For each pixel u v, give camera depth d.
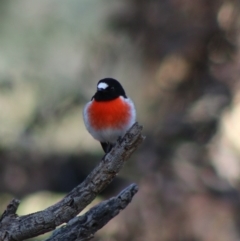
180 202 12.78
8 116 19.41
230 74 14.00
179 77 15.35
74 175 20.77
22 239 5.25
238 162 13.70
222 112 13.92
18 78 19.09
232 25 14.53
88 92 19.47
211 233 12.42
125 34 16.92
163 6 15.32
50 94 19.38
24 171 20.34
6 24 19.00
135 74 17.16
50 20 19.08
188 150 13.84
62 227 5.44
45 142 20.03
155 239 12.46
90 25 18.83
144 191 12.99
